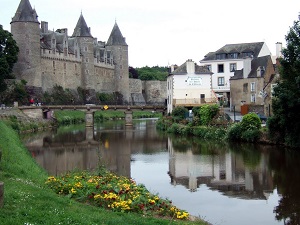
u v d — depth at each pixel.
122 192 14.41
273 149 30.86
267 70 49.06
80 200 14.12
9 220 10.02
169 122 52.59
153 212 13.50
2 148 21.98
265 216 15.73
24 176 17.38
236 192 19.20
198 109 47.78
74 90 92.00
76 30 96.75
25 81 76.62
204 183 21.11
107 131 54.84
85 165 26.73
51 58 85.12
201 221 13.80
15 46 71.69
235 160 27.06
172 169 25.02
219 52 66.06
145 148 35.47
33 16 79.31
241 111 49.16
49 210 11.53
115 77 107.38
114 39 107.81
